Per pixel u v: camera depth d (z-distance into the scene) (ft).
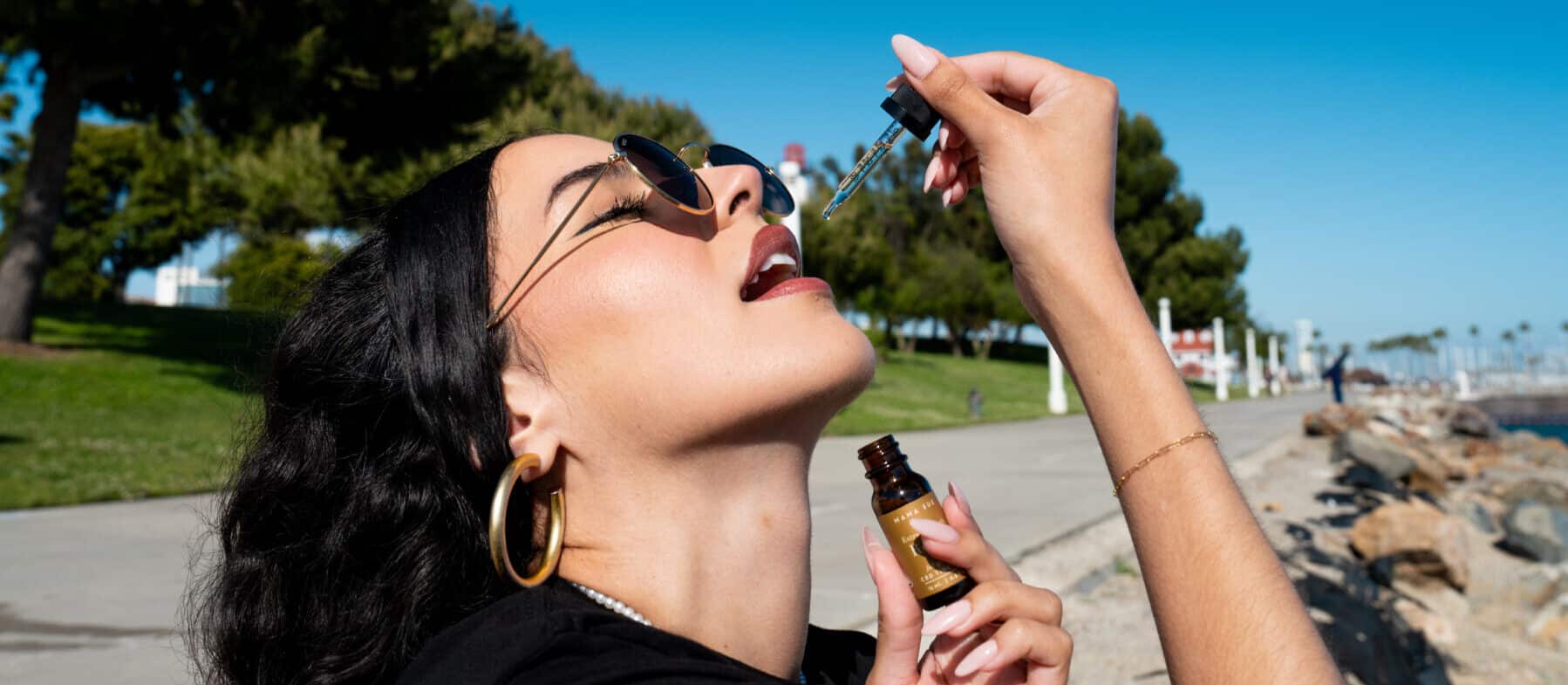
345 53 57.52
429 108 65.36
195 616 4.71
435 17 61.93
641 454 3.67
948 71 3.41
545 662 2.87
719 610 3.74
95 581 17.81
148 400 48.98
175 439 40.52
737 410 3.56
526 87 75.36
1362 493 36.09
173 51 54.24
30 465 32.55
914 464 42.29
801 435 3.84
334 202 62.44
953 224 202.18
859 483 34.83
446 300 3.81
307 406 4.03
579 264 3.70
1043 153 3.32
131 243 160.15
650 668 2.84
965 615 3.35
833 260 123.95
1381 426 57.26
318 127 62.34
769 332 3.64
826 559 19.40
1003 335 235.61
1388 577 22.09
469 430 3.70
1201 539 2.87
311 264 4.80
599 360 3.65
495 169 4.08
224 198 73.77
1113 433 3.08
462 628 3.08
